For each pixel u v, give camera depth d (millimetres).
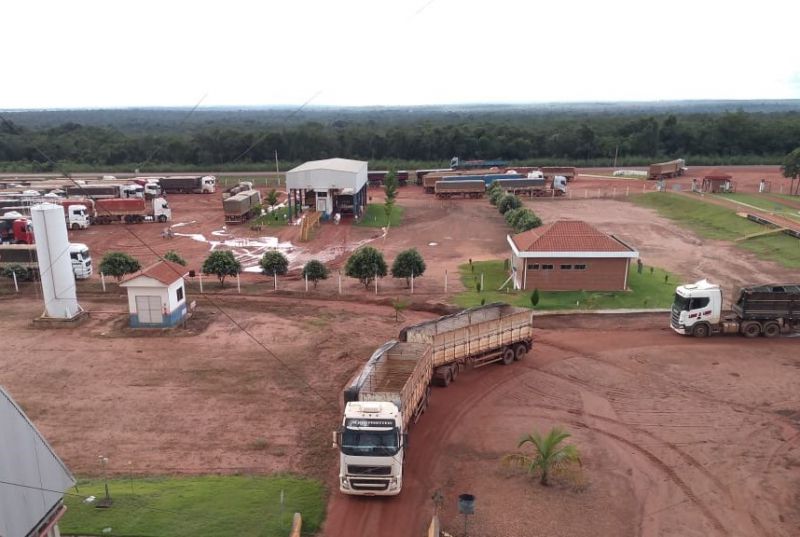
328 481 20562
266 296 42969
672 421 24641
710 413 25281
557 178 89062
